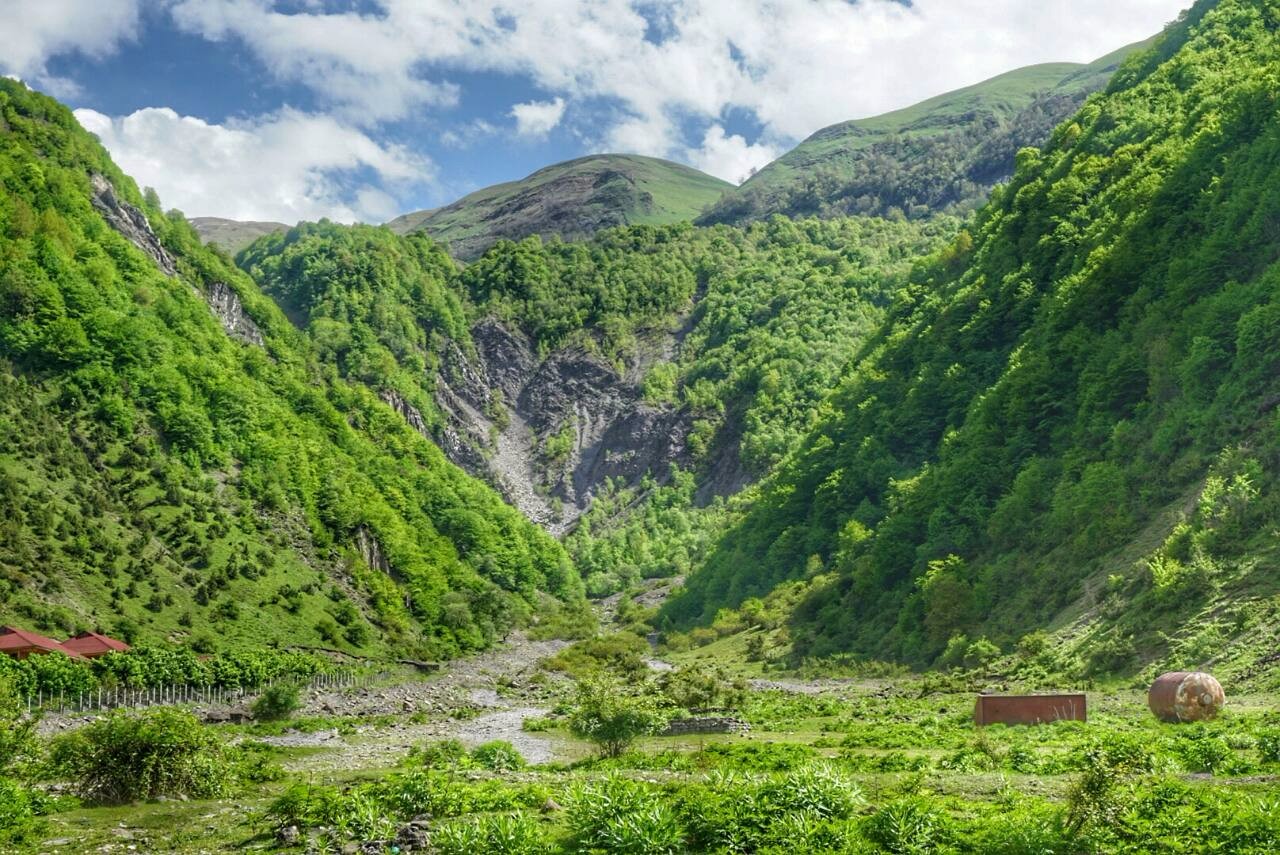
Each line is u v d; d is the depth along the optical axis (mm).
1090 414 133250
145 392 175125
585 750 62312
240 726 77500
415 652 155750
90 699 83562
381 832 30531
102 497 135625
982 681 92812
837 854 25312
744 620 173250
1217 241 132750
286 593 144625
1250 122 155125
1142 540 101312
